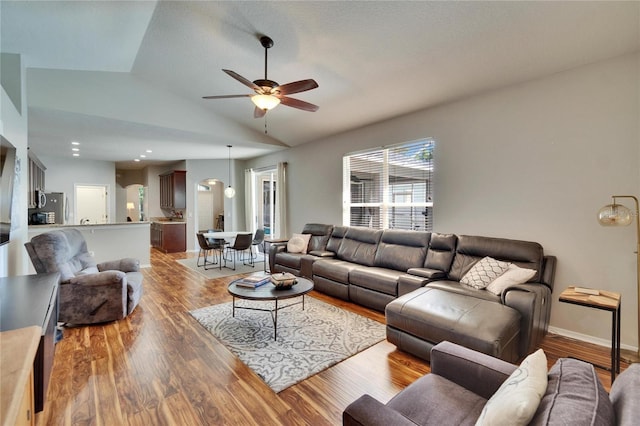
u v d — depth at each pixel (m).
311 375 2.27
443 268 3.55
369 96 4.11
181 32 3.34
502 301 2.63
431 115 4.14
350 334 2.97
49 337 1.76
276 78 3.97
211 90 4.61
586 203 2.90
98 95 4.12
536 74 3.14
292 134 5.89
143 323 3.22
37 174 5.68
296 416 1.83
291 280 3.12
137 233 5.98
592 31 2.51
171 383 2.15
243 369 2.34
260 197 8.40
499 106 3.48
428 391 1.37
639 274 2.42
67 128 4.74
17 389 0.83
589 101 2.87
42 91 3.73
